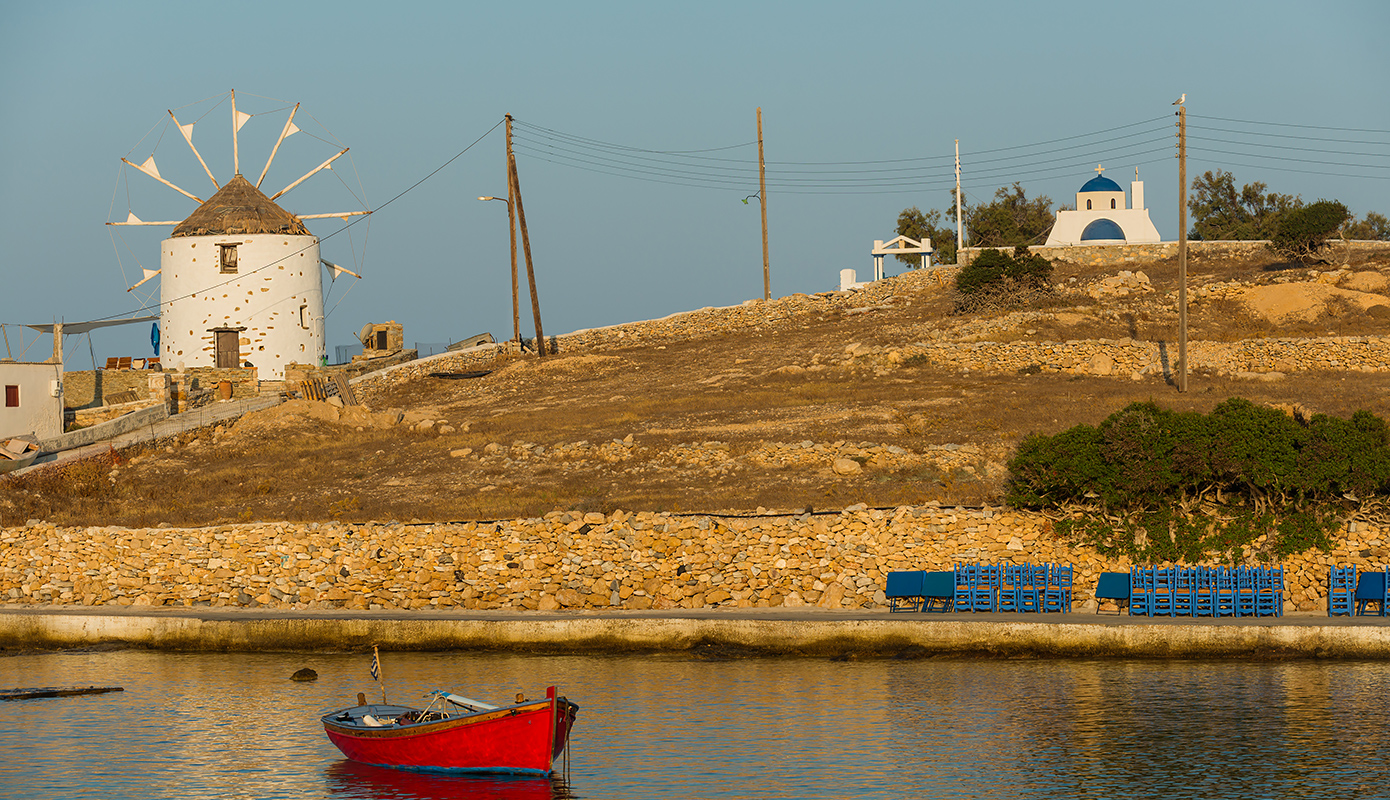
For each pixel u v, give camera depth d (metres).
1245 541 45.97
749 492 58.47
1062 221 134.75
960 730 33.47
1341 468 45.09
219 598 50.81
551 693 29.83
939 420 68.38
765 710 35.84
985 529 47.19
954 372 83.75
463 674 41.03
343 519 57.00
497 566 48.97
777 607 46.97
